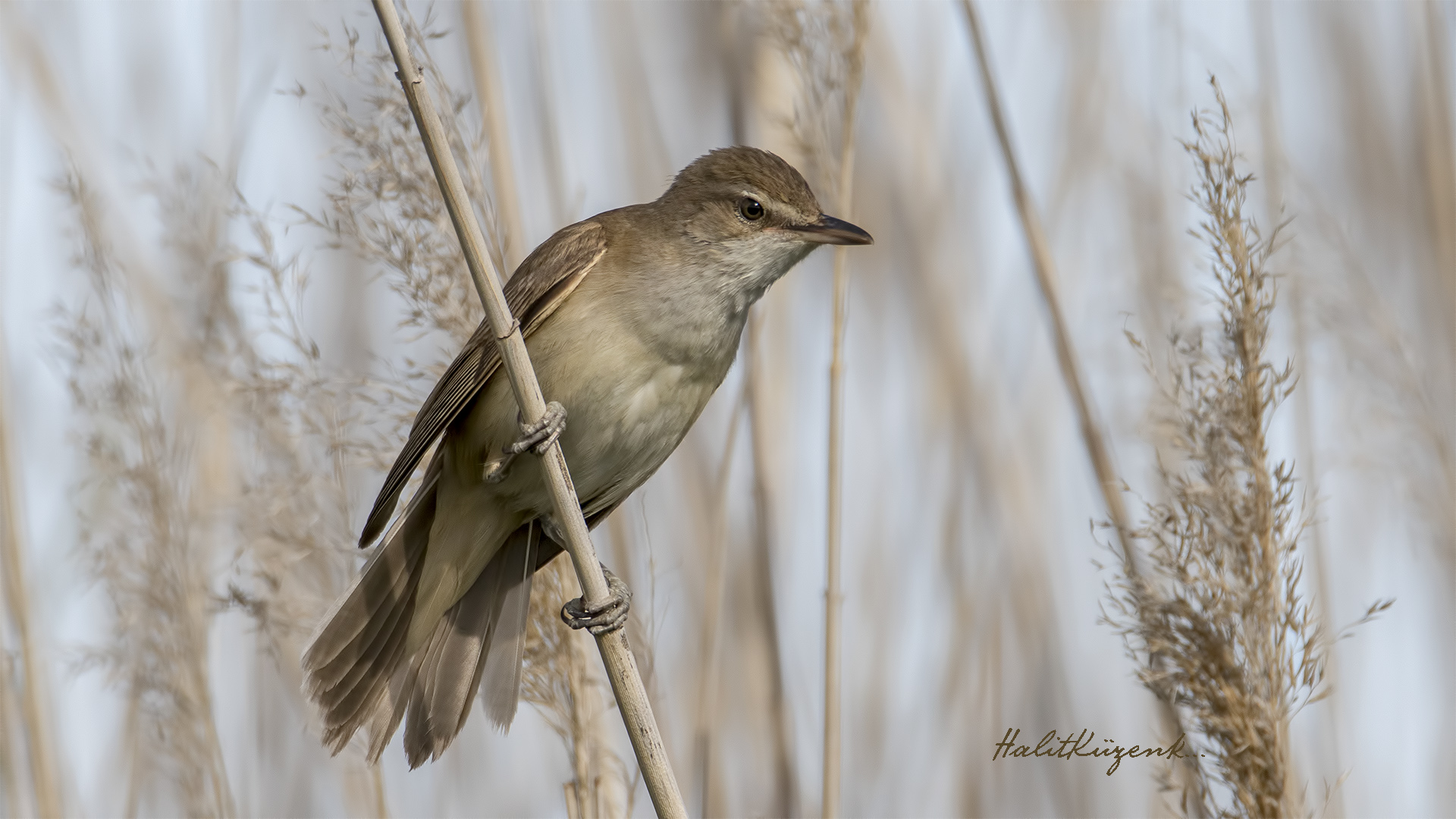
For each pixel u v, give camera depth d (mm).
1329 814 9188
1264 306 7219
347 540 8562
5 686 9273
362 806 9867
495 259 7996
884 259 11672
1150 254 10797
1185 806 7312
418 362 8508
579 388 8000
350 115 7723
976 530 11117
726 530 9617
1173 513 7168
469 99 7902
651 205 8664
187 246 9195
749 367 10094
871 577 10953
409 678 8023
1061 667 10852
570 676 7938
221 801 9125
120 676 9062
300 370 8242
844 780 10484
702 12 11430
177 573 9141
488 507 8141
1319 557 9750
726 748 9930
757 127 10688
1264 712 6949
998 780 10531
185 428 9438
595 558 6887
